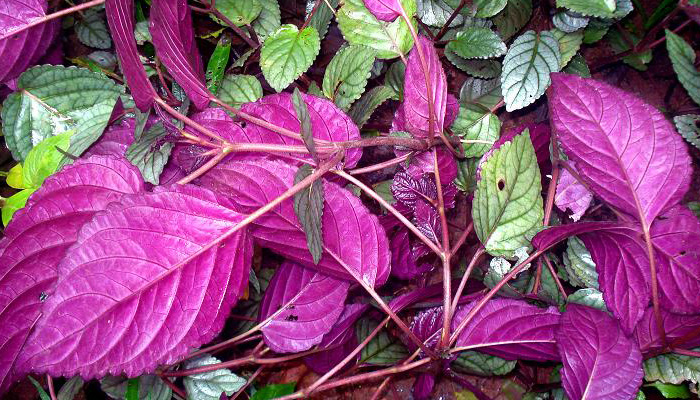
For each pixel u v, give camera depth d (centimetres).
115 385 33
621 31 41
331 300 31
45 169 30
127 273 24
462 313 31
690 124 36
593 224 28
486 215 30
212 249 25
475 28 36
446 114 33
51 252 26
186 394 33
